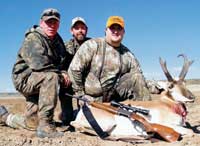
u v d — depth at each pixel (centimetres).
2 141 269
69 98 334
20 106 596
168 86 322
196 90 1281
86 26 375
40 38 300
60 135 287
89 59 330
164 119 310
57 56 316
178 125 312
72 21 372
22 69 304
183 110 318
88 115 306
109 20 331
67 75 312
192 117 438
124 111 296
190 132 303
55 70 301
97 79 333
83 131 305
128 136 295
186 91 318
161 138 282
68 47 365
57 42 315
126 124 300
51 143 267
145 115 305
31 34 301
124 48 348
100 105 302
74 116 334
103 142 275
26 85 302
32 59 295
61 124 336
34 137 286
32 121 319
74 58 332
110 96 340
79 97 310
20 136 288
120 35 332
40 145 262
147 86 340
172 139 277
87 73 336
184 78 323
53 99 291
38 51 296
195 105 582
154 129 282
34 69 295
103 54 334
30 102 318
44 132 285
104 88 335
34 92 307
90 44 332
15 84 309
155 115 309
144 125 287
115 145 265
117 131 301
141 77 340
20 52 303
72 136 290
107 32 334
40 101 291
